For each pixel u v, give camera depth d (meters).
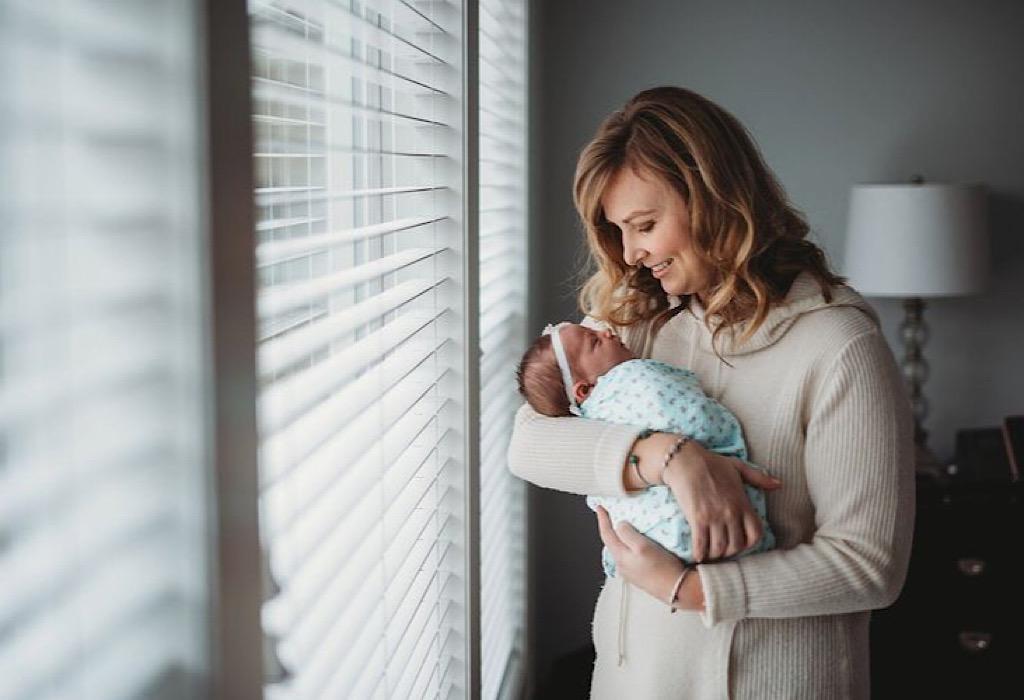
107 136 0.73
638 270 1.84
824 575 1.55
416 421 1.74
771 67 3.61
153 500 0.79
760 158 1.70
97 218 0.73
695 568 1.62
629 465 1.64
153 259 0.76
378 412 1.49
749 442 1.68
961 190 3.32
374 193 1.41
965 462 3.41
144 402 0.78
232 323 0.81
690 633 1.70
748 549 1.60
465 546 1.95
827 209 3.67
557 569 3.80
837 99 3.62
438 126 1.84
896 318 3.76
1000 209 3.66
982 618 3.25
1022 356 3.74
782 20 3.60
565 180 3.64
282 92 1.09
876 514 1.56
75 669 0.72
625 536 1.65
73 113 0.72
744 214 1.59
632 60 3.62
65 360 0.72
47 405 0.68
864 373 1.58
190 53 0.74
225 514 0.81
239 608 0.84
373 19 1.60
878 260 3.36
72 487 0.70
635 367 1.74
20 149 0.68
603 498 1.76
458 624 1.98
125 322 0.76
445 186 1.85
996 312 3.73
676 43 3.61
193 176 0.75
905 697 3.28
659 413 1.66
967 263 3.33
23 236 0.69
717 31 3.61
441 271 1.88
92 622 0.73
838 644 1.70
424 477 1.80
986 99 3.61
